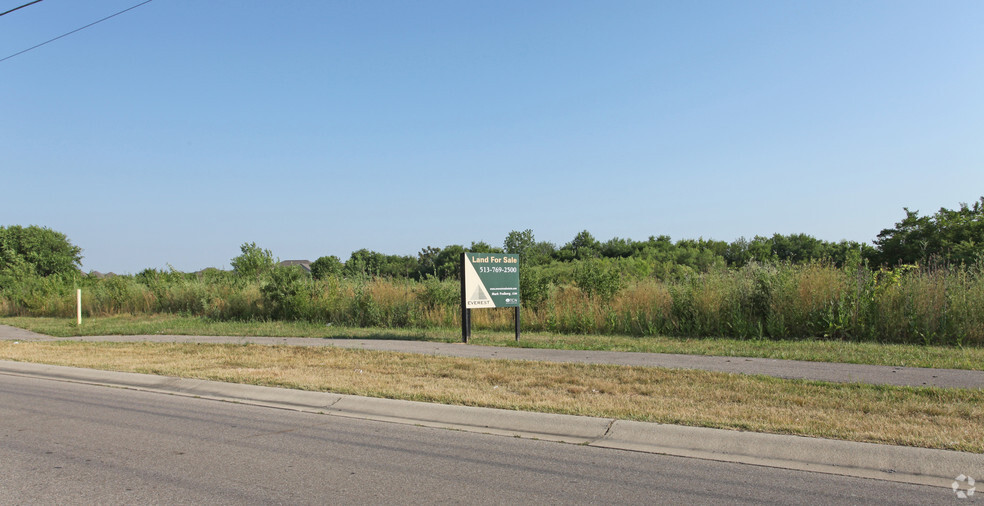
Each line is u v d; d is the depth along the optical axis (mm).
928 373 10062
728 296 16234
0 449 6828
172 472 6027
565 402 8516
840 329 14664
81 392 10391
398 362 12250
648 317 16906
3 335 20922
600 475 5926
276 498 5320
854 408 7973
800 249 47188
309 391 9625
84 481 5754
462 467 6188
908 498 5277
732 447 6660
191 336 18312
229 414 8648
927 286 14258
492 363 11773
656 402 8484
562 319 18047
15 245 59219
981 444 6246
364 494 5422
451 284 21578
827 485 5617
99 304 29750
